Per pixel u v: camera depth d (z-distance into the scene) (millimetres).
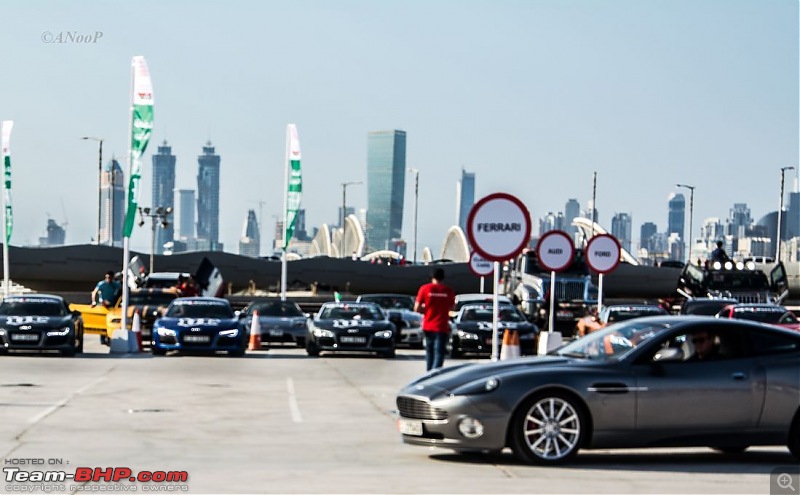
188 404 38562
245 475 24469
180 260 168625
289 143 102688
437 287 44812
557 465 26391
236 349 63219
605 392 26438
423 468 25797
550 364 27109
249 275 171500
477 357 70062
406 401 27422
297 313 76125
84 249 161625
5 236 102062
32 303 63000
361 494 22312
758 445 27250
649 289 178375
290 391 43750
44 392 41625
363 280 175625
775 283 100812
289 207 102500
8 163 98438
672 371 26891
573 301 98000
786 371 27328
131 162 67500
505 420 26047
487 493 22656
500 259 39562
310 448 28844
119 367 54188
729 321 27828
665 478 24984
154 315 74125
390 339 64938
